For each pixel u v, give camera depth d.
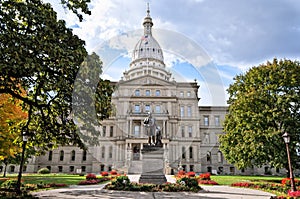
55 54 9.80
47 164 59.00
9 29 9.45
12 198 10.34
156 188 13.35
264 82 22.50
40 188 15.10
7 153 17.05
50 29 10.13
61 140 12.95
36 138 13.87
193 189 13.53
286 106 20.45
